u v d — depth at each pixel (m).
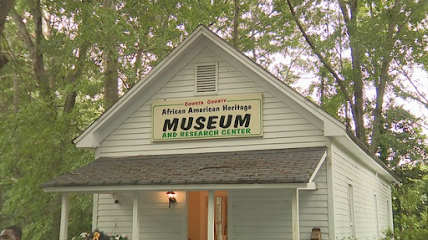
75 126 18.75
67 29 19.86
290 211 12.70
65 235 12.34
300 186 10.23
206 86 13.80
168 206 13.97
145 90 14.28
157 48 19.41
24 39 21.20
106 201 14.52
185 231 13.66
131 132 14.24
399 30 23.86
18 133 18.30
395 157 29.94
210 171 11.62
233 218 13.19
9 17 22.41
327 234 12.25
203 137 13.57
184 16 18.61
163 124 13.96
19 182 17.88
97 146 14.36
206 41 13.97
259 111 13.20
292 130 12.88
